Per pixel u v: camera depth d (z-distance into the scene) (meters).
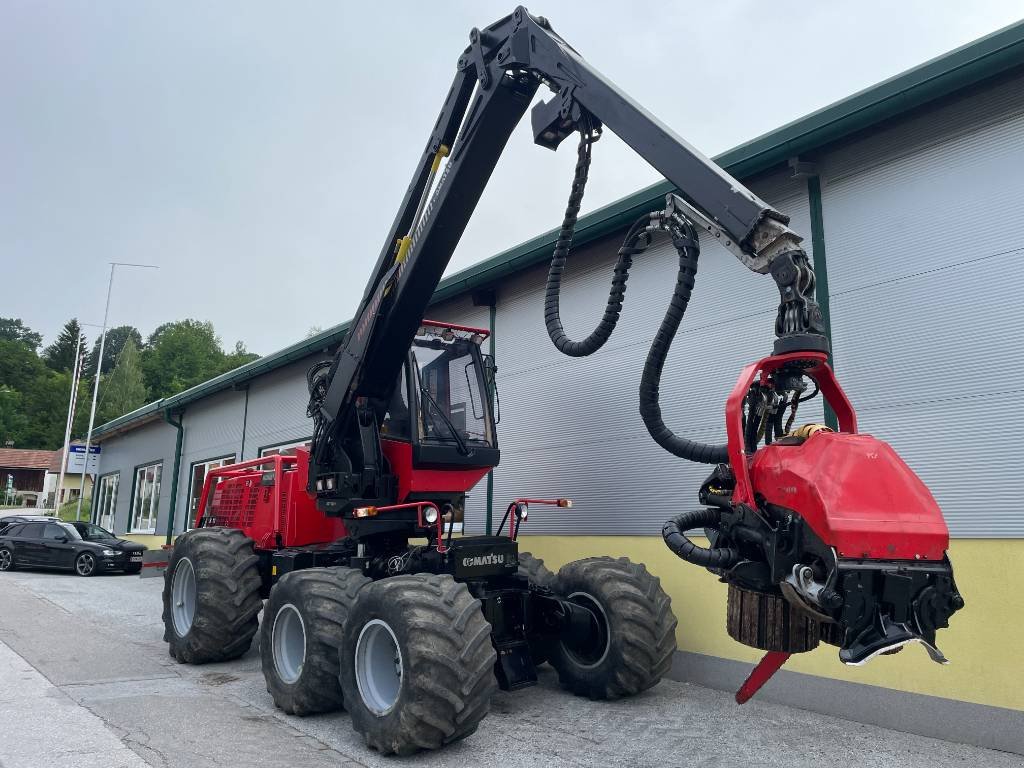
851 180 5.75
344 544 6.53
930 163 5.32
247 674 6.29
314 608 5.02
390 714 4.19
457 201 5.14
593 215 7.24
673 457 6.77
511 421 8.67
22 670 6.18
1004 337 4.86
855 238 5.68
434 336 6.08
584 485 7.61
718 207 3.49
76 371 38.56
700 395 6.65
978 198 5.07
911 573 2.71
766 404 3.44
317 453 6.18
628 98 4.02
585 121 4.34
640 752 4.41
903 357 5.31
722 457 3.71
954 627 4.79
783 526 2.96
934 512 2.87
